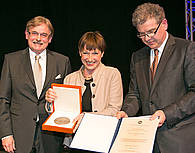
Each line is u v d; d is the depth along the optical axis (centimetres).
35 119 223
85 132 186
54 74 232
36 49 223
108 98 221
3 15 470
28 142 221
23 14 472
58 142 238
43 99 227
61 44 487
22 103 225
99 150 172
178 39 195
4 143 220
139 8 187
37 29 221
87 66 217
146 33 184
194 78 183
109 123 191
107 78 223
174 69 188
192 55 183
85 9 479
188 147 186
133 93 219
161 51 196
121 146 169
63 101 212
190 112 183
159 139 194
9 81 227
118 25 476
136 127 179
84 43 214
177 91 189
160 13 184
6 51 477
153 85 194
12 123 226
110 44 484
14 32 474
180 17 432
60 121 197
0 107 223
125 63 487
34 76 228
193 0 415
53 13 478
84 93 223
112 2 473
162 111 183
